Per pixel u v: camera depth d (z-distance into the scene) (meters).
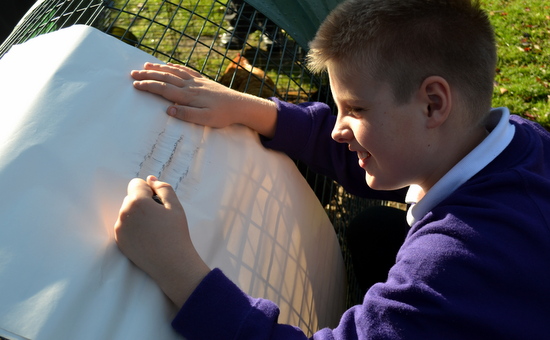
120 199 0.89
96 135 0.92
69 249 0.77
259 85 1.75
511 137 0.91
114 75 1.04
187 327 0.83
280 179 1.22
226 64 2.12
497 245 0.77
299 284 1.14
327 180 1.65
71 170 0.85
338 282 1.37
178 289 0.83
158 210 0.85
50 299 0.71
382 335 0.80
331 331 0.87
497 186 0.83
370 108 0.89
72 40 1.05
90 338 0.72
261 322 0.83
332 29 0.91
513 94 3.01
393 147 0.91
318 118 1.28
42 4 1.67
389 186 0.99
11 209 0.76
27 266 0.73
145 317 0.80
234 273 0.96
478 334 0.76
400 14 0.85
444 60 0.84
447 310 0.76
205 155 1.05
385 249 1.47
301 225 1.21
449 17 0.86
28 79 0.98
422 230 0.86
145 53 1.16
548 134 1.06
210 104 1.11
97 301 0.76
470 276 0.77
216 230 0.97
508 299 0.76
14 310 0.69
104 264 0.80
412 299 0.79
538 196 0.83
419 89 0.86
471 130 0.93
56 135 0.87
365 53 0.86
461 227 0.80
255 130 1.24
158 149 0.99
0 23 2.59
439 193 0.90
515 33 3.49
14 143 0.83
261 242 1.06
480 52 0.87
